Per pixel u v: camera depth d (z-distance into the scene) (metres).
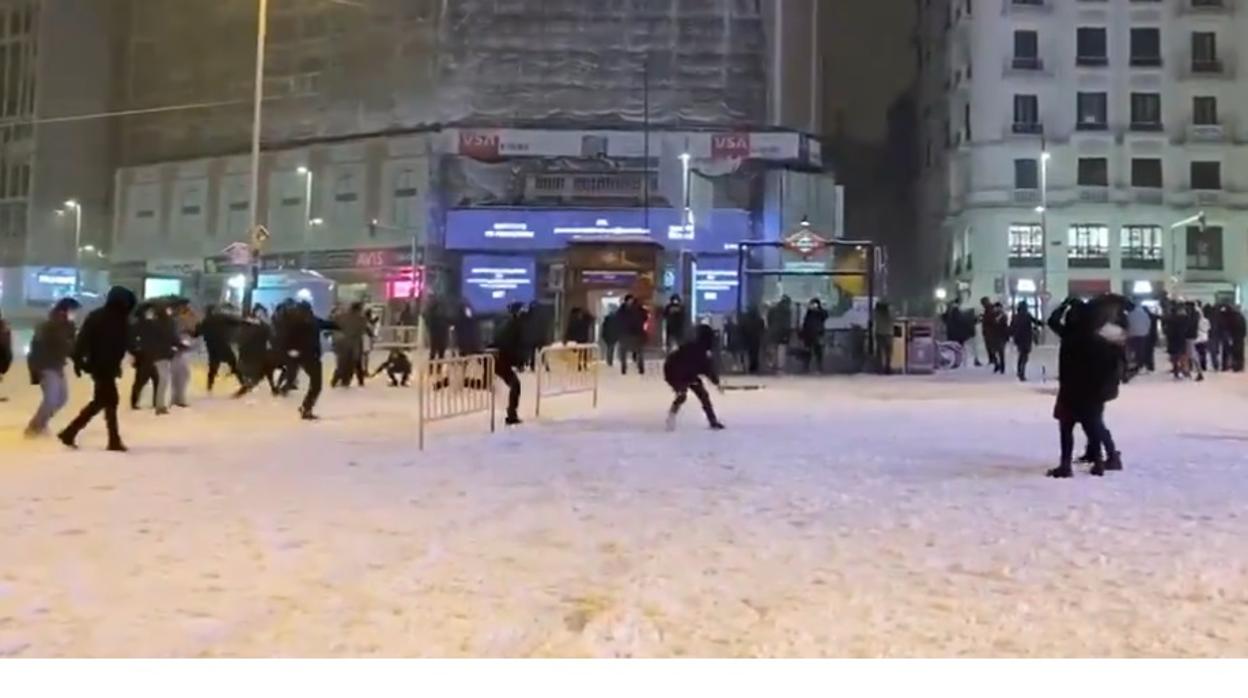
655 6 46.12
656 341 28.34
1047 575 5.21
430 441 10.98
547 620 4.38
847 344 25.48
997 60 54.19
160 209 51.31
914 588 4.94
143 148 53.22
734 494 7.64
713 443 10.86
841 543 5.95
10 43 57.00
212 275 46.03
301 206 48.00
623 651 3.97
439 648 3.99
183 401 14.87
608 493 7.68
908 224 66.25
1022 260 53.12
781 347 25.41
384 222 45.88
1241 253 52.88
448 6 46.34
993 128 53.94
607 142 44.41
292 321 13.31
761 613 4.50
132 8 54.22
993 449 10.44
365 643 4.04
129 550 5.63
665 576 5.16
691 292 34.53
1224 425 12.95
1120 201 53.06
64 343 11.12
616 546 5.86
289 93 49.59
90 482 8.00
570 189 42.84
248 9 51.25
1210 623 4.38
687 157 42.03
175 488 7.75
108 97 54.62
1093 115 54.22
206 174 50.44
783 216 44.22
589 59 45.91
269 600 4.65
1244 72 53.47
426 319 22.98
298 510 6.91
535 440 11.11
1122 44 54.31
